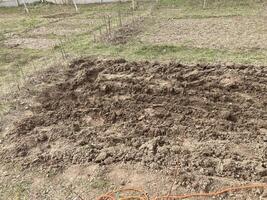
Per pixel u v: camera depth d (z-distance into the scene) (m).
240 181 3.02
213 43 5.90
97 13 9.32
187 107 4.05
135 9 9.10
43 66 5.84
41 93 4.85
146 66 5.10
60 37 7.42
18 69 5.91
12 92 5.07
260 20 7.01
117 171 3.30
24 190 3.25
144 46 6.02
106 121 4.04
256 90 4.20
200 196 2.93
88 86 4.75
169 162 3.30
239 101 4.05
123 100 4.34
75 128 3.97
